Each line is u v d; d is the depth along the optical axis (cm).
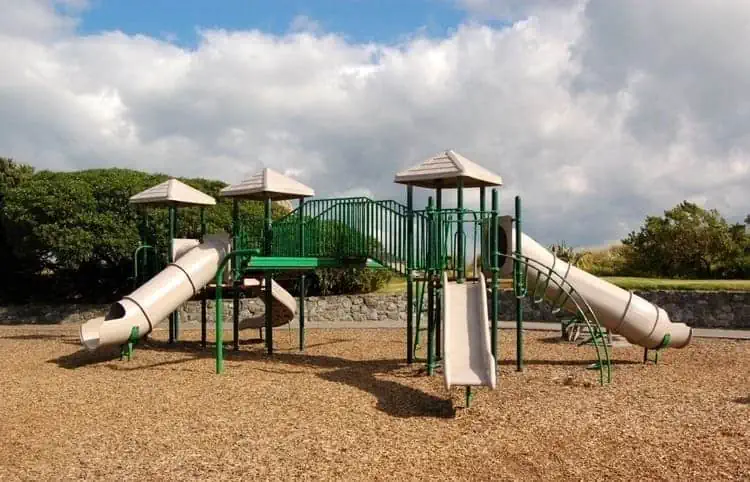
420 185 1183
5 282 2414
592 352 1388
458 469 612
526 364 1228
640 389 966
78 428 779
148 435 742
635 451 650
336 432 743
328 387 1000
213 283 1454
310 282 2342
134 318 1245
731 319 1908
